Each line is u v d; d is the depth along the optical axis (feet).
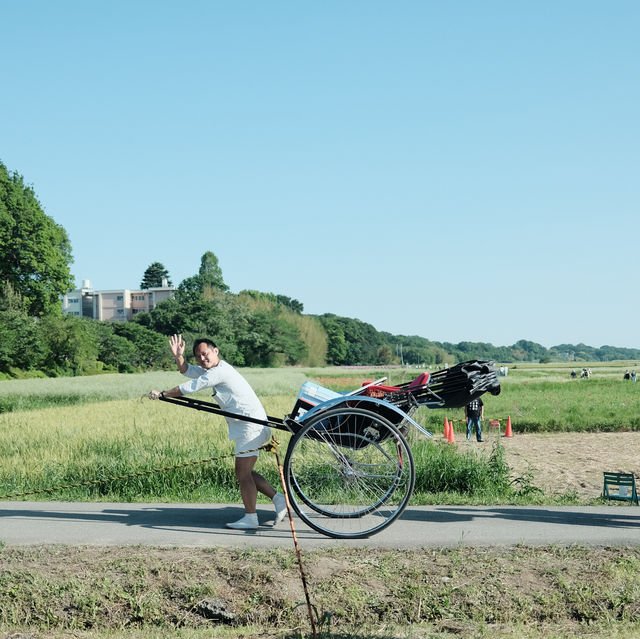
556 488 41.96
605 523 23.36
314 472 24.80
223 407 22.70
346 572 18.66
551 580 18.28
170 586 18.16
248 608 17.48
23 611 17.48
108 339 282.36
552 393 133.08
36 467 38.55
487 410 98.73
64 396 111.75
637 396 123.03
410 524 22.98
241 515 25.05
